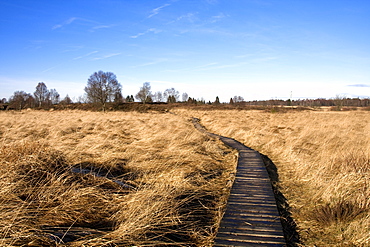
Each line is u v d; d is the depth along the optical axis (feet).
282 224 14.24
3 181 13.48
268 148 37.70
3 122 61.05
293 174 24.06
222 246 11.48
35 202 12.97
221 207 16.53
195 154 28.53
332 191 17.03
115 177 19.71
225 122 74.02
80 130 46.73
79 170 18.94
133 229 11.48
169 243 11.41
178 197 16.89
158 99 312.71
